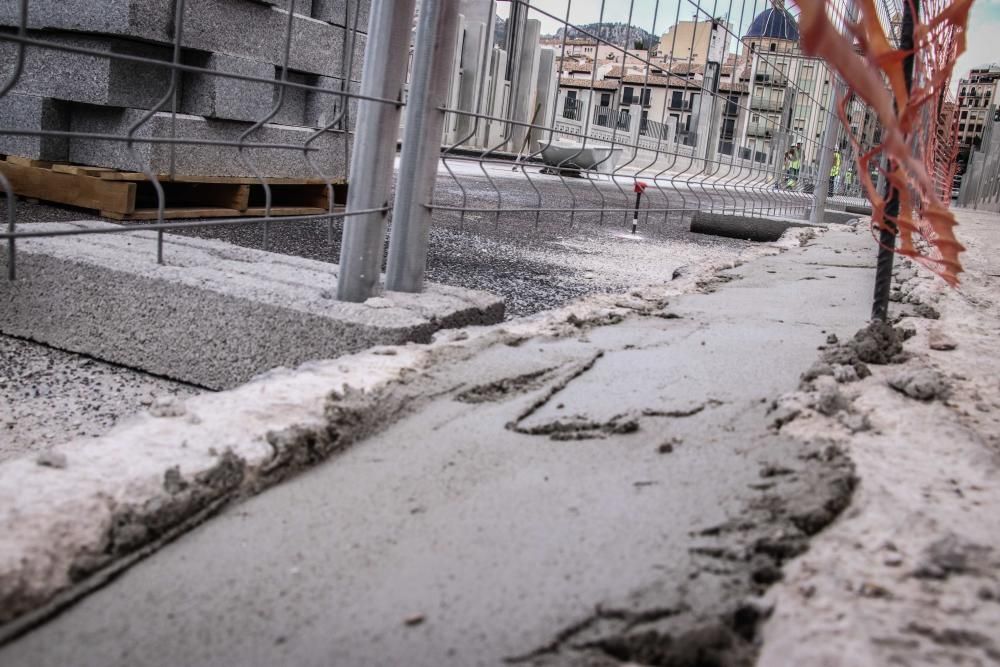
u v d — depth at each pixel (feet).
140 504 4.06
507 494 4.55
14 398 7.71
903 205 5.33
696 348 8.14
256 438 4.89
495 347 7.58
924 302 11.75
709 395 6.35
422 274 9.64
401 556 3.90
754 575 3.62
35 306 9.54
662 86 20.31
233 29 16.98
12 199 5.79
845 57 2.09
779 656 3.02
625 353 7.82
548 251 19.33
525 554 3.84
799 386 6.45
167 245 10.59
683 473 4.73
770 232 29.22
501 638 3.20
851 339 8.12
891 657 2.97
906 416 5.68
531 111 20.01
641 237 25.31
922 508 4.20
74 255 9.32
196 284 8.59
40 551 3.58
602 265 17.90
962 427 5.60
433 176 9.45
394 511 4.40
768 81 29.37
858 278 15.26
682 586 3.46
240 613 3.46
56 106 16.49
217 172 17.10
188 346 8.70
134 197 15.60
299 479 4.87
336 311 8.13
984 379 7.26
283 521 4.30
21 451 6.49
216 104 16.55
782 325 9.71
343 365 6.48
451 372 6.64
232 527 4.25
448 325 8.59
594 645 3.15
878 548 3.81
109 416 7.51
